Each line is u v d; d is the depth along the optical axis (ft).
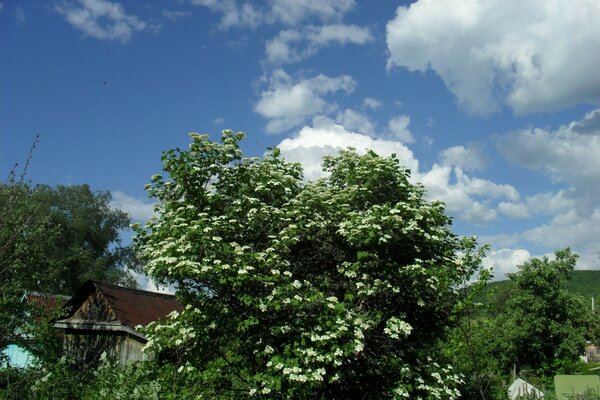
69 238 146.20
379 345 38.27
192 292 36.96
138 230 38.29
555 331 81.71
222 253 33.58
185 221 35.19
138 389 35.70
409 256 39.29
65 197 153.28
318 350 32.45
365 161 40.91
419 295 37.27
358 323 34.09
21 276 45.75
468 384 45.55
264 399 34.22
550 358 83.05
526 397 52.70
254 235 37.93
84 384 38.52
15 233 38.45
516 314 83.10
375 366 37.81
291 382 32.07
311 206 39.47
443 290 36.37
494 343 78.28
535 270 84.43
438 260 39.70
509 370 79.51
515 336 79.71
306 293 34.45
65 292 133.90
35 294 52.65
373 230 35.45
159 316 75.61
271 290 34.50
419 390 37.27
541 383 77.82
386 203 37.76
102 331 69.10
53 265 52.60
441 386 37.45
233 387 37.91
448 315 39.17
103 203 162.50
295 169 42.52
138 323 69.51
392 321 36.17
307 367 32.60
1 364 38.73
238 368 36.81
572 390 50.57
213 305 35.29
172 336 35.42
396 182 40.86
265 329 34.50
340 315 33.32
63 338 70.28
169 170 37.55
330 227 39.42
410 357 38.63
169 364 37.29
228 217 36.99
